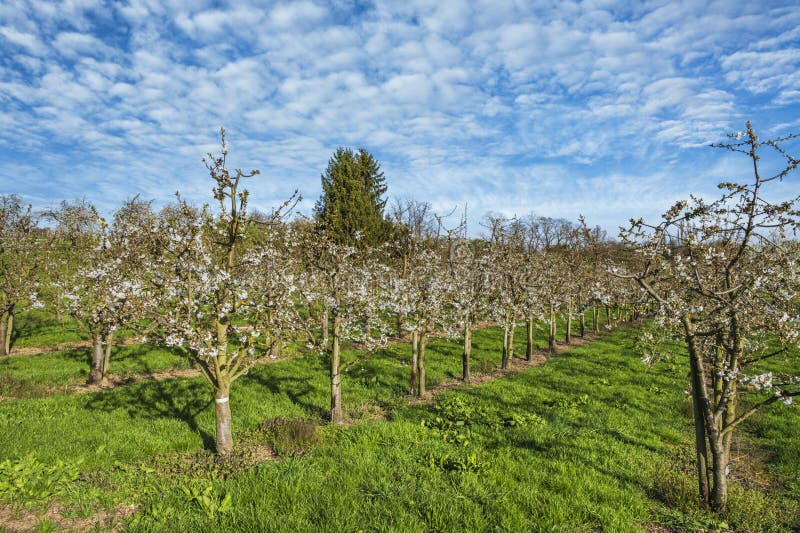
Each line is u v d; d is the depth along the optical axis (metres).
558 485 7.92
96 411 11.72
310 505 6.70
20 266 17.67
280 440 9.79
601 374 17.47
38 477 7.10
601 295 8.81
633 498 7.50
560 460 9.16
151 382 14.98
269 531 5.92
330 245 12.67
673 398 14.14
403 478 7.88
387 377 16.55
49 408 11.84
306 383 15.34
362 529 6.14
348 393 14.46
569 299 25.48
